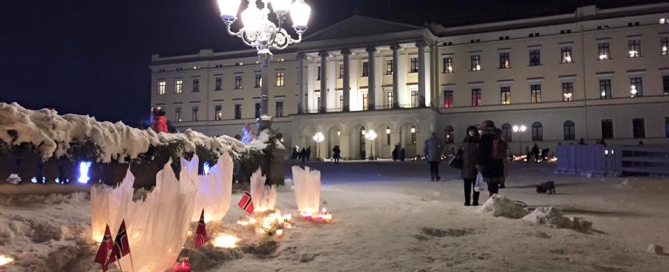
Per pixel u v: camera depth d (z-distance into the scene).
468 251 5.62
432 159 18.72
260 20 12.77
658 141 47.97
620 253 5.58
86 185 7.97
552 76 51.69
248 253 5.54
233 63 64.81
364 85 56.28
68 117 7.67
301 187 7.95
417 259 5.21
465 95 54.31
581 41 50.94
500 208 8.30
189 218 4.29
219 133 64.81
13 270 4.18
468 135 10.30
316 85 58.19
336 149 40.91
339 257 5.27
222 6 11.69
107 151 7.89
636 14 48.94
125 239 3.84
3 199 6.65
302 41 56.44
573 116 50.81
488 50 53.97
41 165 7.48
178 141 9.33
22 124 6.89
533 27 52.22
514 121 52.59
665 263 5.16
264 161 12.44
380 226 7.11
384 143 54.34
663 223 7.97
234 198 9.60
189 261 4.85
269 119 13.14
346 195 11.40
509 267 4.89
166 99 67.38
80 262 4.66
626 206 10.33
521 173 24.05
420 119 51.09
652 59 48.66
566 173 23.81
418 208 9.24
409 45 53.38
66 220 6.08
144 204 4.25
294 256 5.35
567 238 6.37
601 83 50.28
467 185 10.09
